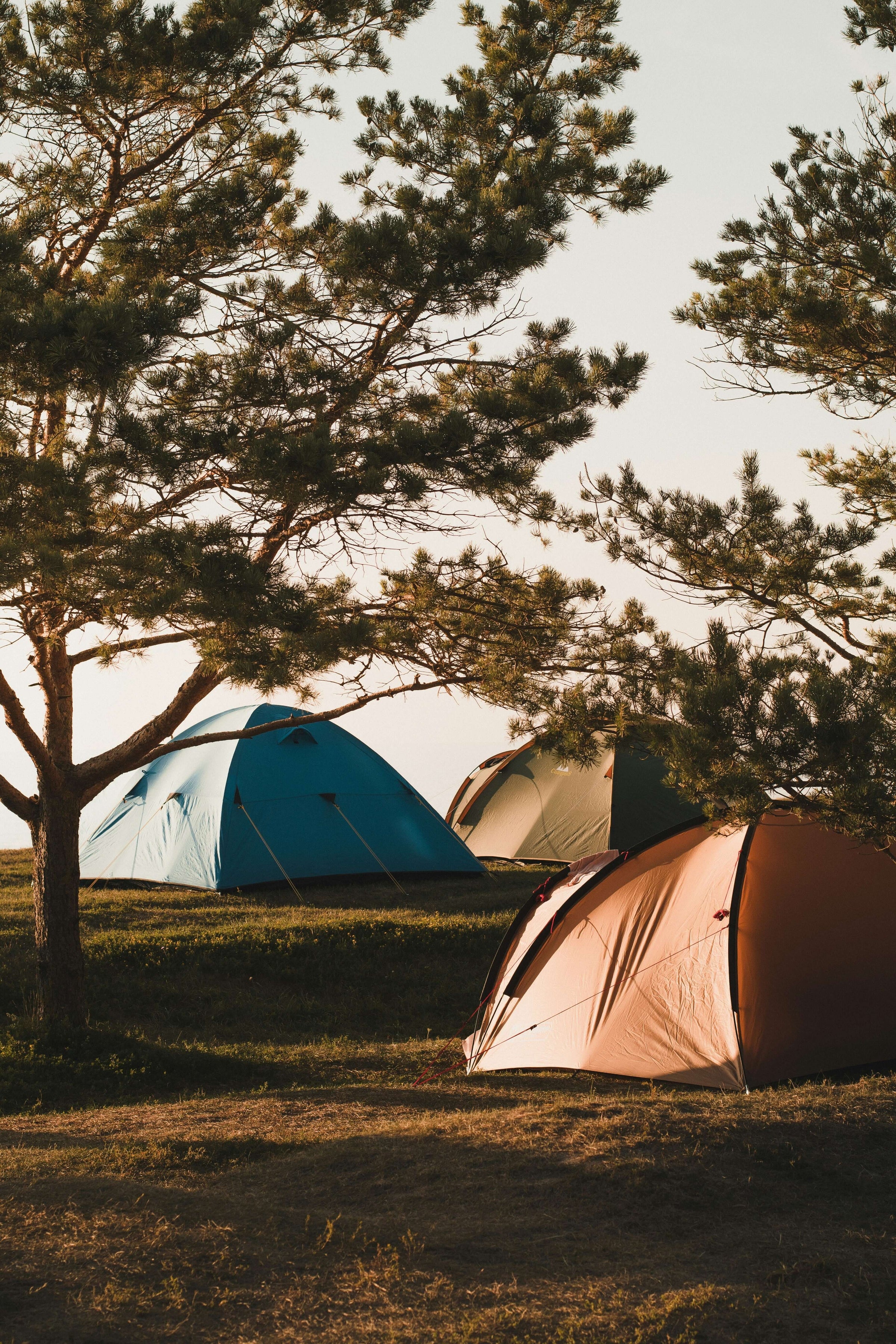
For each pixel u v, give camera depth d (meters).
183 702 11.66
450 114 11.21
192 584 8.73
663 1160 6.37
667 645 10.88
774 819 10.15
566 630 11.06
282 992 14.34
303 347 10.16
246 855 18.84
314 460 8.78
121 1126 8.30
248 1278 5.00
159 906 17.19
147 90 10.92
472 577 11.41
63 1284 4.77
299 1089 9.97
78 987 11.66
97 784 11.80
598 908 10.75
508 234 9.80
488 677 10.65
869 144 12.66
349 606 10.35
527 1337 4.50
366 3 11.09
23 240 9.25
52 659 11.76
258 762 20.08
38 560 8.39
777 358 13.12
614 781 22.72
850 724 7.43
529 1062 10.34
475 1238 5.48
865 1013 9.64
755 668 7.78
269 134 11.75
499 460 9.79
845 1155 6.51
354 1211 5.93
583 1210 5.84
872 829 7.79
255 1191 6.27
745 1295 4.90
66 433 9.40
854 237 12.31
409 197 10.77
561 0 11.39
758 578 12.04
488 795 24.42
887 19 12.33
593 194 11.23
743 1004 9.52
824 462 14.26
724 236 13.26
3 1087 10.13
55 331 8.23
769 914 9.90
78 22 10.24
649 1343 4.48
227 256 11.02
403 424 9.47
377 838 20.00
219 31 10.39
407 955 15.59
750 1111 7.20
